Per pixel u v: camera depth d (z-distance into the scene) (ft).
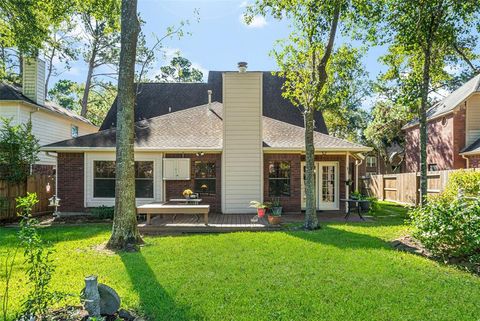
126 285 17.66
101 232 34.04
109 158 47.42
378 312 14.25
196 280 18.33
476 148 57.88
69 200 47.26
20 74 77.05
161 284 17.71
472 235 21.56
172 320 13.48
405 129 87.30
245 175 47.98
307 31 34.96
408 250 25.35
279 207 40.22
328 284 17.65
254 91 48.11
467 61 66.85
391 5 34.68
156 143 48.32
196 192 48.52
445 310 14.49
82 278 18.90
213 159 48.62
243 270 20.21
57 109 68.80
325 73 35.47
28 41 46.50
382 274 19.35
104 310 13.55
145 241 29.32
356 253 24.21
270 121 57.67
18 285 17.81
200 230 35.06
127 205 27.89
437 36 36.52
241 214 46.91
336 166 52.31
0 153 43.19
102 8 43.39
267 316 13.80
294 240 28.99
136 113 70.54
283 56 36.55
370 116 116.78
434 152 72.08
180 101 73.51
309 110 36.14
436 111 71.77
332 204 52.26
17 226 39.09
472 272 20.20
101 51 91.56
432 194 50.85
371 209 49.11
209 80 77.10
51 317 12.80
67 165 47.34
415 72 42.34
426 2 33.63
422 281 18.24
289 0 34.96
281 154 49.14
